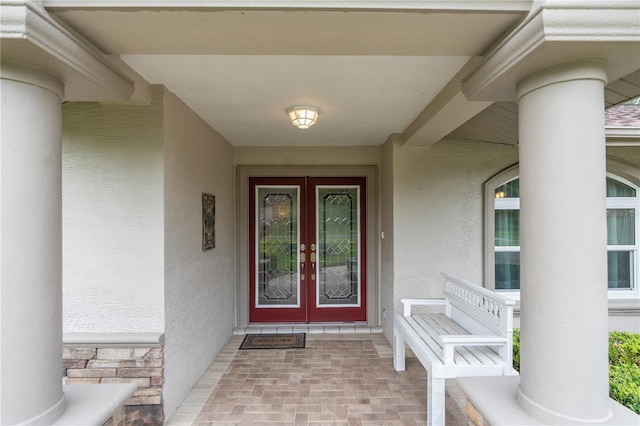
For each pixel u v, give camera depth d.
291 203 4.72
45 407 1.31
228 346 4.01
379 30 1.41
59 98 1.43
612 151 3.85
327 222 4.74
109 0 1.24
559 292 1.29
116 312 2.46
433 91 2.57
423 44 1.52
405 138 3.67
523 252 1.43
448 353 2.27
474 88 1.62
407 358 3.64
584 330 1.27
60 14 1.30
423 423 2.49
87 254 2.46
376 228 4.60
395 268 3.84
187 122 2.91
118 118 2.46
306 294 4.69
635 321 3.87
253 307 4.70
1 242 1.21
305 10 1.27
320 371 3.35
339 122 3.42
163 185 2.47
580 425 1.25
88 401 1.53
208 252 3.48
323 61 2.10
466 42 1.51
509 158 3.88
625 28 1.15
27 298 1.26
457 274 3.86
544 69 1.33
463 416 2.60
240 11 1.28
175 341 2.66
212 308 3.60
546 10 1.15
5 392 1.21
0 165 1.21
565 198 1.28
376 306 4.62
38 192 1.30
